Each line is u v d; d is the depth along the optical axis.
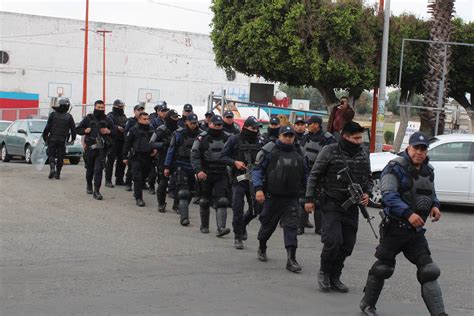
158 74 57.38
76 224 10.99
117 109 16.03
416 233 6.23
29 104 51.84
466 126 24.25
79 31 54.41
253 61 19.95
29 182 16.06
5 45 52.31
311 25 19.23
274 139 11.22
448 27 20.48
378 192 14.79
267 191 8.43
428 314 6.66
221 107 19.00
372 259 9.45
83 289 7.03
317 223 11.38
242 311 6.45
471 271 8.84
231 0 20.44
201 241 10.12
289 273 8.23
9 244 9.20
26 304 6.39
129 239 9.96
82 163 25.61
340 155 7.33
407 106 19.69
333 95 21.19
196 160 10.41
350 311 6.61
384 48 19.08
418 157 6.19
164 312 6.29
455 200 14.93
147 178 16.06
